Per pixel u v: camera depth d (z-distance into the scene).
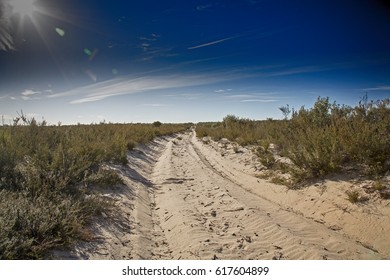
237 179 9.93
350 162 7.38
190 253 4.75
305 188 7.33
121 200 7.27
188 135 34.97
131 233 5.62
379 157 6.65
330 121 10.32
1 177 6.34
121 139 13.78
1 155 6.85
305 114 11.66
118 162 10.98
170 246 5.27
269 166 10.06
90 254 4.52
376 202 5.66
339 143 7.73
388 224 5.02
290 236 5.12
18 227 4.45
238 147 14.95
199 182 9.77
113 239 5.17
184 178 10.34
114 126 22.62
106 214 6.08
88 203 5.96
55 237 4.53
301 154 8.17
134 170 11.07
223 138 19.73
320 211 6.19
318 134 8.47
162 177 10.59
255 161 11.19
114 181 8.16
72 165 7.38
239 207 6.91
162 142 24.83
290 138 11.07
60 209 5.31
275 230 5.46
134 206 7.14
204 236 5.36
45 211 4.95
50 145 9.56
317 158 7.57
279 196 7.57
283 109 14.05
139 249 4.97
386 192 5.77
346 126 8.09
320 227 5.56
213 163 13.14
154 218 6.79
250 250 4.86
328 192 6.65
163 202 7.84
